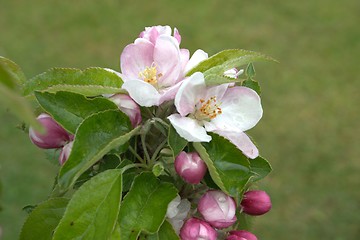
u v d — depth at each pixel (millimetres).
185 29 1952
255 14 2027
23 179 1249
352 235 1197
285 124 1491
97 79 378
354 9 2068
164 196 361
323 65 1755
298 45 1865
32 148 1327
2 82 258
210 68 386
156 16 2010
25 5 2006
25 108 258
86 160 344
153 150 383
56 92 360
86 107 361
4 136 1353
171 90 365
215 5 2072
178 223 371
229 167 363
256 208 392
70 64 1729
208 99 376
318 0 2113
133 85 361
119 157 373
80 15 1973
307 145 1422
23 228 380
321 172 1344
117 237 341
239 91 385
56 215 381
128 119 363
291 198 1271
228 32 1936
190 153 365
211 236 363
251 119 383
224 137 365
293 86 1644
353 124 1505
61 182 336
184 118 369
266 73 1692
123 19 1979
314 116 1527
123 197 372
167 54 387
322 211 1243
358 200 1273
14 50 1764
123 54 391
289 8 2066
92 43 1838
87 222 344
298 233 1196
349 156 1396
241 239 384
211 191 373
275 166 1357
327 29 1952
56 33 1872
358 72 1723
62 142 381
